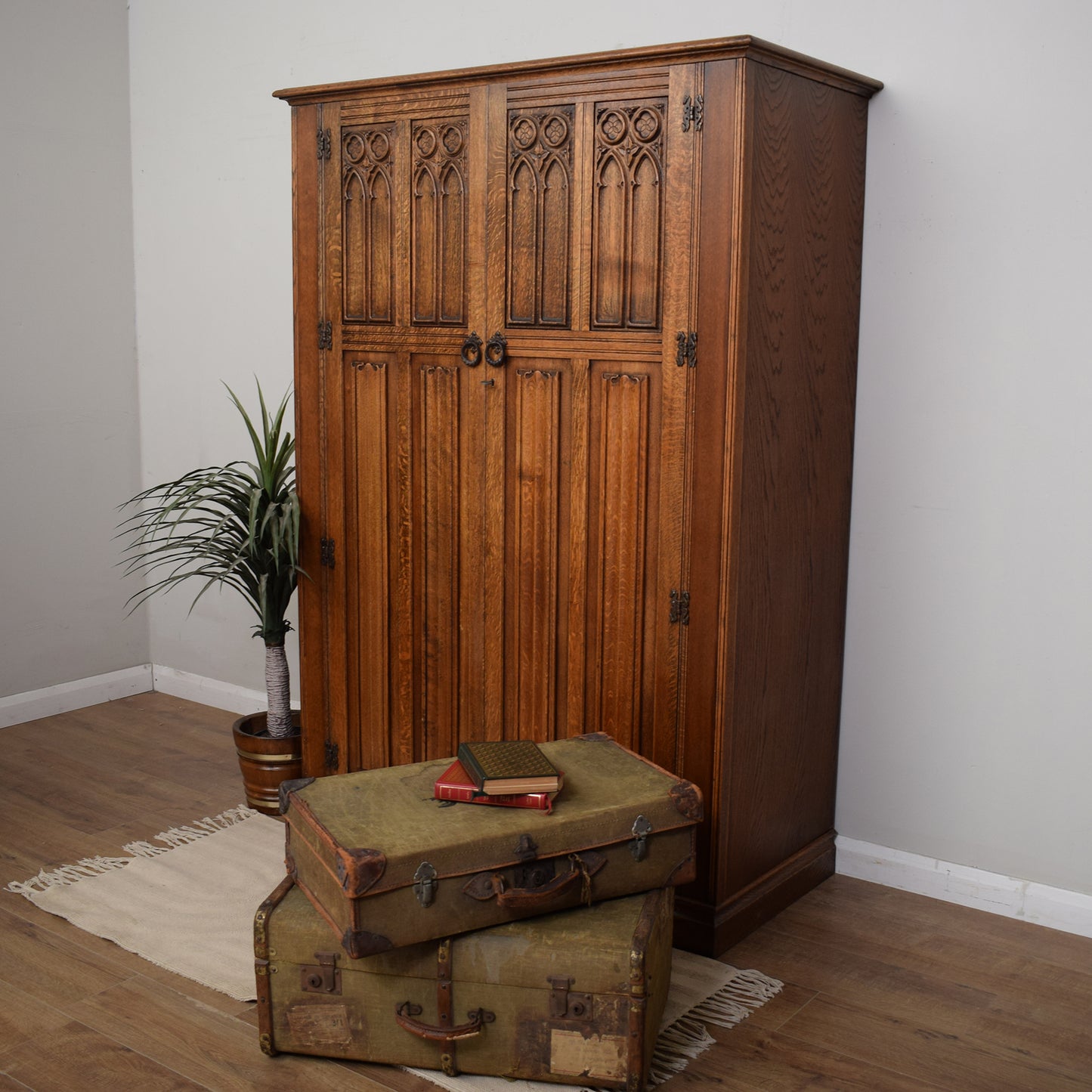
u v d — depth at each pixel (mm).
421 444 2924
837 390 2855
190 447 4305
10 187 3949
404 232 2867
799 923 2809
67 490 4215
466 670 2943
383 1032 2195
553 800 2270
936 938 2748
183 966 2537
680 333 2496
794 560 2766
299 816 2264
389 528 3016
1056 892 2811
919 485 2889
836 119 2705
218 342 4148
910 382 2871
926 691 2941
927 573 2904
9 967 2531
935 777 2955
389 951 2117
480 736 2945
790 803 2889
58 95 4055
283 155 3852
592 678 2748
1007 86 2658
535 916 2193
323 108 2951
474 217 2746
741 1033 2334
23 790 3508
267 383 4039
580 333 2645
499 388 2773
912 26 2760
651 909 2219
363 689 3133
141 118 4242
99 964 2553
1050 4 2588
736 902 2684
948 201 2766
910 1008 2439
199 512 4281
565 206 2629
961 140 2730
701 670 2562
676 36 3090
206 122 4043
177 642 4449
